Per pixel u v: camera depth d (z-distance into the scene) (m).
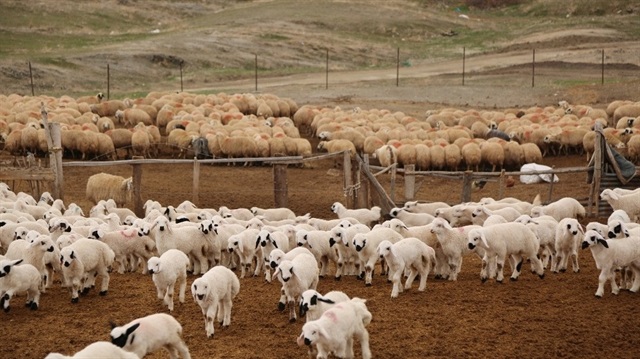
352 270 21.55
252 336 16.81
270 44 91.75
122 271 22.11
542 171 31.30
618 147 41.19
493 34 100.69
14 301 19.42
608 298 19.23
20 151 41.88
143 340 13.84
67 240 20.55
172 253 18.34
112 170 39.66
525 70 77.06
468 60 86.19
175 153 43.62
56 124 30.69
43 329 17.34
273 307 18.73
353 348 16.09
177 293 19.83
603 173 31.06
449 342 16.47
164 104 53.22
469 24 108.44
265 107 55.00
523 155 40.81
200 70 80.69
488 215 24.67
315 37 96.12
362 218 27.16
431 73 79.19
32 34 89.62
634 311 18.28
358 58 91.19
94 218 24.34
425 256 19.48
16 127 43.69
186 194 34.38
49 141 30.73
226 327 17.31
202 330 17.14
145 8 111.56
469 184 30.97
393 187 31.19
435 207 28.00
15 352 16.08
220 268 17.03
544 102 63.81
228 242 21.09
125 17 106.56
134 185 31.05
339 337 14.12
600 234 19.09
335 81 75.94
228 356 15.72
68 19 99.06
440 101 65.19
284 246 21.00
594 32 92.88
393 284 19.20
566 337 16.80
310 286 17.97
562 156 43.75
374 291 19.78
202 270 21.75
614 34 92.19
